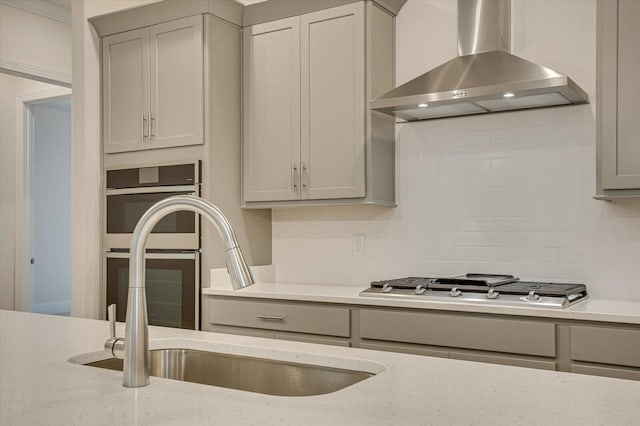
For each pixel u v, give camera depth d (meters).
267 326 3.48
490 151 3.45
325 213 4.03
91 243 4.19
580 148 3.19
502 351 2.76
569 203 3.22
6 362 1.58
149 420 1.08
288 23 3.80
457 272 3.54
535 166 3.31
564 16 3.24
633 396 1.22
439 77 3.17
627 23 2.75
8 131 6.17
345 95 3.58
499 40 3.21
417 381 1.35
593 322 2.55
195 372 1.87
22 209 6.12
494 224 3.43
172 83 3.90
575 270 3.20
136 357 1.32
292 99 3.77
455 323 2.87
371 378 1.38
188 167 3.80
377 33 3.58
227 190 3.89
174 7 3.85
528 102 3.15
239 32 4.01
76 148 4.20
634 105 2.74
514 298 2.81
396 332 3.04
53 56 5.27
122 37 4.13
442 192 3.60
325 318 3.27
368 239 3.85
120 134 4.14
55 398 1.23
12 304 6.07
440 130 3.61
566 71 3.23
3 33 4.85
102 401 1.20
